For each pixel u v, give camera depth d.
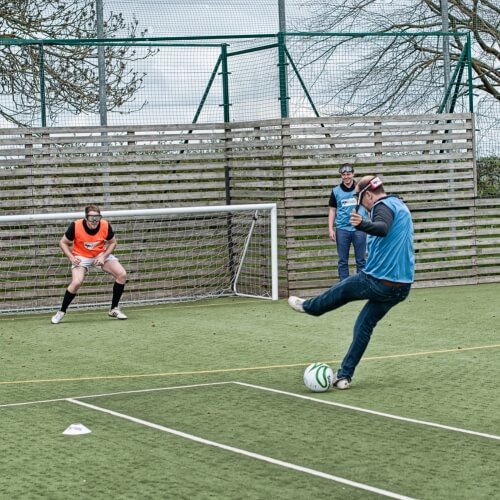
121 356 11.72
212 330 13.66
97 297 16.97
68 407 8.87
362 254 16.44
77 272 14.87
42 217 15.41
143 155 17.55
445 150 18.66
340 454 7.10
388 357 11.21
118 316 15.16
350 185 16.33
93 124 17.52
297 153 17.42
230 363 11.08
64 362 11.40
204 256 17.80
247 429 7.90
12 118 17.66
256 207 16.80
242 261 17.81
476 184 18.91
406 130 18.28
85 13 20.36
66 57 17.78
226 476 6.58
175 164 17.75
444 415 8.32
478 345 11.96
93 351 12.13
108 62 17.75
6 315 16.23
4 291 16.53
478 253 19.02
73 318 15.49
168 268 17.50
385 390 9.40
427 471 6.64
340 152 17.75
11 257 16.59
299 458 7.01
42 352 12.16
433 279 18.75
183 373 10.52
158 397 9.24
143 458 7.06
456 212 18.78
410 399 8.98
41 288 16.77
